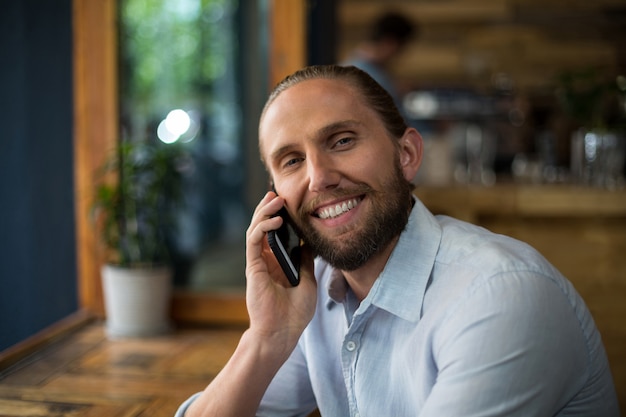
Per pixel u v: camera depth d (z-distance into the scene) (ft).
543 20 16.48
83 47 9.64
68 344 8.79
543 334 3.43
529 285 3.50
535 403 3.42
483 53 16.63
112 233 9.44
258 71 9.77
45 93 9.82
